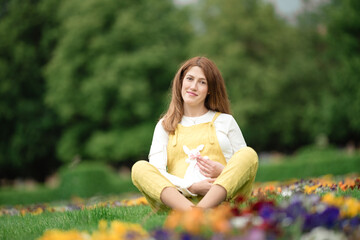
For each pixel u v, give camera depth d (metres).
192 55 22.86
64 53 21.27
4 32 22.81
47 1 22.92
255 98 23.94
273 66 24.70
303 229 1.96
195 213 2.02
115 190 13.12
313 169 13.28
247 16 25.03
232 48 23.58
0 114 22.41
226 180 2.87
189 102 3.55
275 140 27.72
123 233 2.06
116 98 21.08
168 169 3.50
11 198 12.59
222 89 3.70
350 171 13.23
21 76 22.88
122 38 21.05
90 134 22.59
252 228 1.89
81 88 21.12
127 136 21.09
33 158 23.03
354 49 22.56
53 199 12.82
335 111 23.31
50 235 2.12
